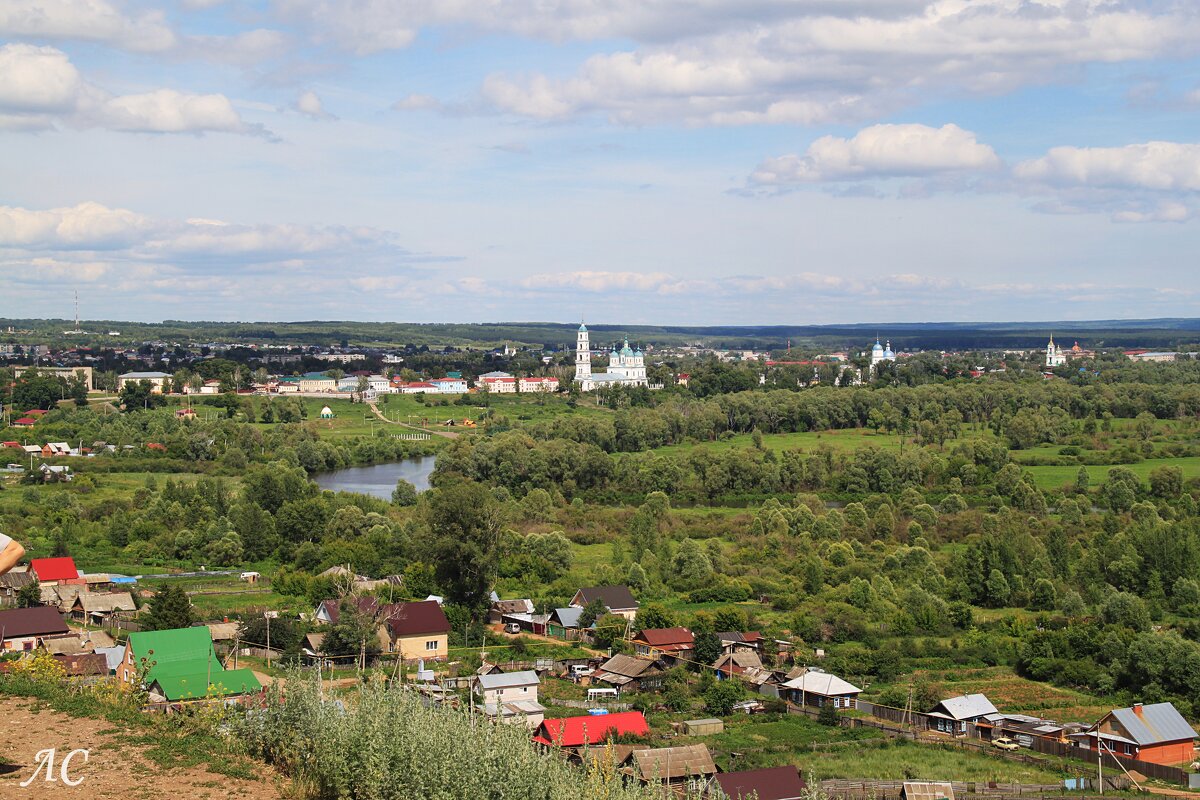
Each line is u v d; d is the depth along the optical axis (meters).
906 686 76.19
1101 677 77.31
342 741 20.34
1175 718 64.75
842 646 86.44
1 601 88.88
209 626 78.75
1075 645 83.25
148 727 23.30
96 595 88.38
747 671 78.62
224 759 21.48
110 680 29.34
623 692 73.12
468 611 90.44
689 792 20.73
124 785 19.73
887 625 91.06
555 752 20.50
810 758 60.66
